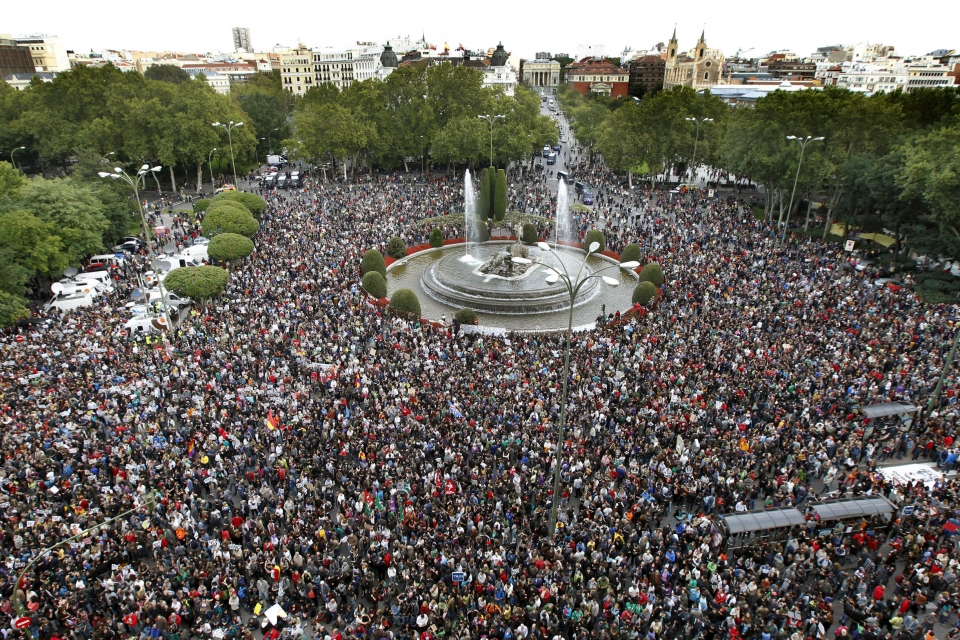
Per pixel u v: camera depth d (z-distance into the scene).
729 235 66.38
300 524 24.55
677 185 102.25
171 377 35.50
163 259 59.19
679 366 36.72
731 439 30.00
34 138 98.19
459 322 46.28
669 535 24.28
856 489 26.73
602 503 25.77
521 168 111.81
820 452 28.95
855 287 50.69
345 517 25.17
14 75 171.12
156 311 47.19
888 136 69.19
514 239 71.62
